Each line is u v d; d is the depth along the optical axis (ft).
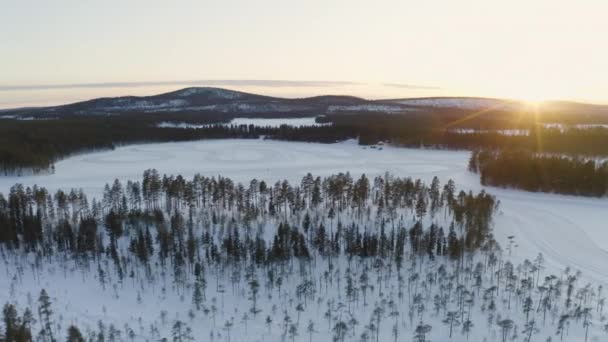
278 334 169.27
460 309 177.47
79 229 239.30
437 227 242.99
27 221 236.43
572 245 244.63
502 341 158.81
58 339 162.09
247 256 225.97
